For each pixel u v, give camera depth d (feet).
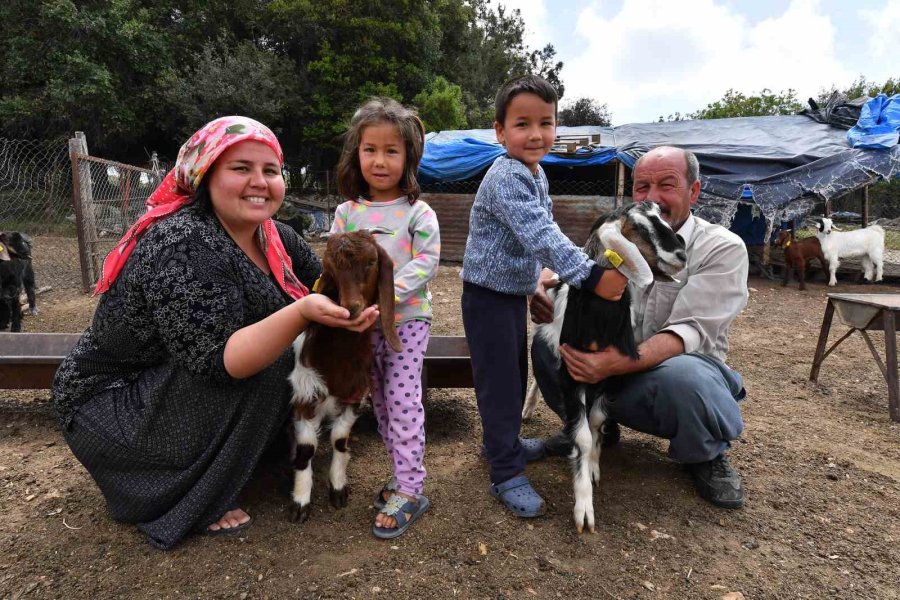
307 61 77.51
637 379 9.25
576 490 8.58
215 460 7.82
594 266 7.39
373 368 9.02
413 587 7.29
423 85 77.61
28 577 7.26
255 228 8.35
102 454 7.86
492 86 113.39
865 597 7.31
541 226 7.88
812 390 15.66
